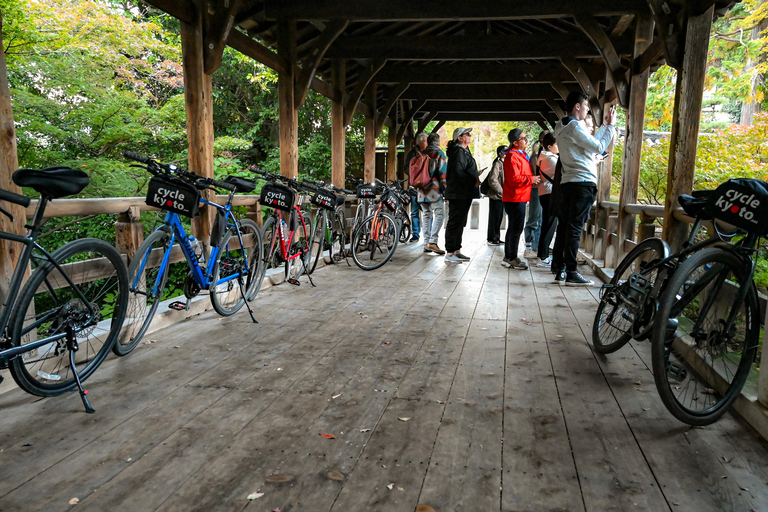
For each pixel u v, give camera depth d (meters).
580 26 5.62
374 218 6.01
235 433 2.05
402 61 9.22
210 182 3.36
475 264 6.38
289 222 4.67
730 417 2.24
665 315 2.06
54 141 7.74
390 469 1.80
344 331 3.47
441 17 5.80
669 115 14.59
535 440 2.01
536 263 6.43
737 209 2.08
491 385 2.56
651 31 5.45
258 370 2.74
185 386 2.52
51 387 2.33
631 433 2.08
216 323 3.64
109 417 2.19
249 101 13.73
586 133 4.54
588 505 1.61
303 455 1.89
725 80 13.76
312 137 14.39
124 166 7.81
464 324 3.67
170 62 8.86
